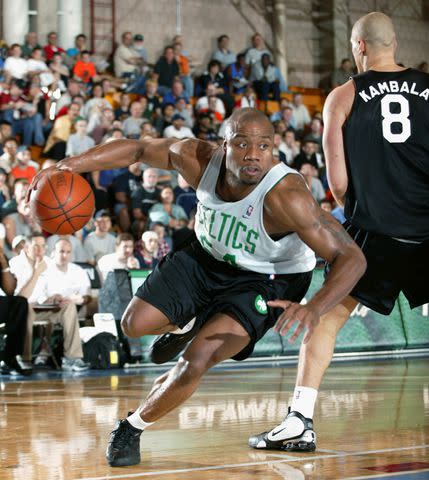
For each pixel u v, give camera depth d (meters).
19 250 13.80
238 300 5.32
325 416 7.62
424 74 6.16
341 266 4.77
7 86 20.61
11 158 18.11
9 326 12.55
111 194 19.23
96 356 13.48
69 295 13.88
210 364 5.19
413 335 16.09
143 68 25.16
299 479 4.76
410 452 5.66
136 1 27.25
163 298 5.51
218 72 25.81
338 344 15.18
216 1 28.66
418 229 6.06
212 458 5.55
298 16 30.31
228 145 4.95
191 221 17.12
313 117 27.33
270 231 5.17
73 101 21.16
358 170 6.05
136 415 5.30
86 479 4.86
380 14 6.30
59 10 25.02
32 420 7.54
